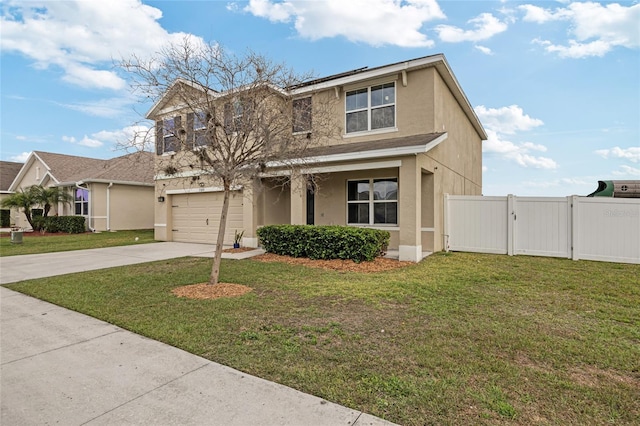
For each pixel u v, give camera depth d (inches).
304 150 296.2
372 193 459.8
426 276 292.7
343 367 131.2
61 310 210.8
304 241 389.4
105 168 868.0
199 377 125.3
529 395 111.2
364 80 443.2
